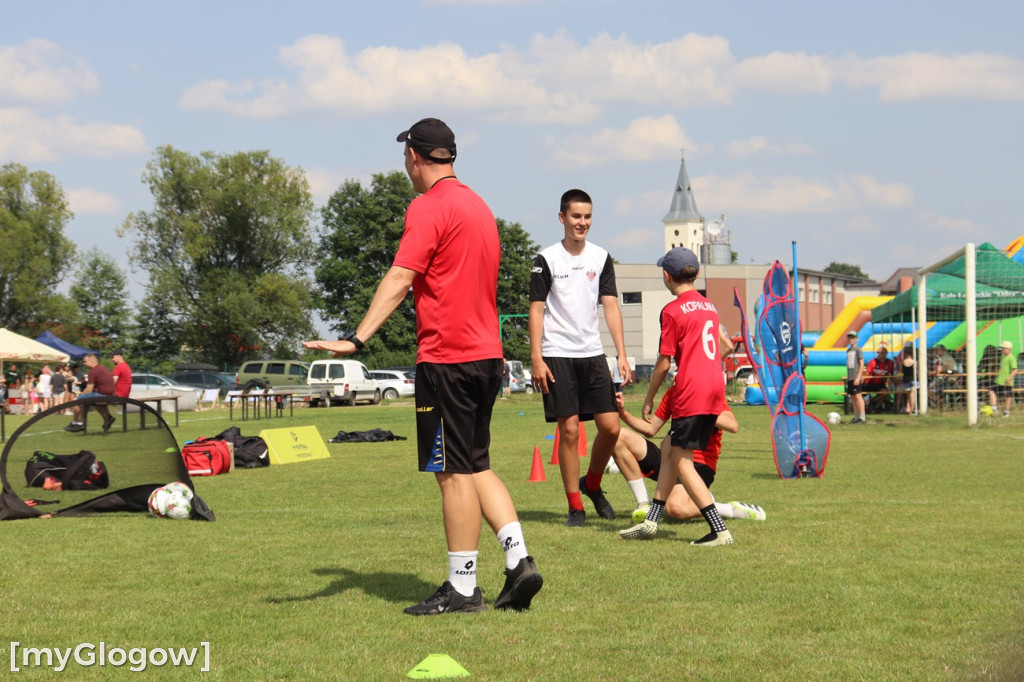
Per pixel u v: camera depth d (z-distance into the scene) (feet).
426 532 23.61
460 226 15.31
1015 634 8.87
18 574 18.67
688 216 524.93
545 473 38.60
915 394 78.79
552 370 24.08
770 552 19.94
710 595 16.22
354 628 14.46
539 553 20.24
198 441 41.29
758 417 79.87
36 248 206.59
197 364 193.47
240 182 223.30
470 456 15.51
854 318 101.09
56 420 28.71
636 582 17.29
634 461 25.14
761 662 12.43
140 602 16.28
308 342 14.46
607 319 24.77
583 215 23.93
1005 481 32.83
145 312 227.61
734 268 269.44
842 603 15.49
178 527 24.98
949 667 11.99
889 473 35.65
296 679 12.07
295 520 26.04
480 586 17.26
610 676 12.00
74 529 24.72
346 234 227.40
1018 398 78.74
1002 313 84.38
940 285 83.51
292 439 46.78
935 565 18.39
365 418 94.07
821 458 34.78
